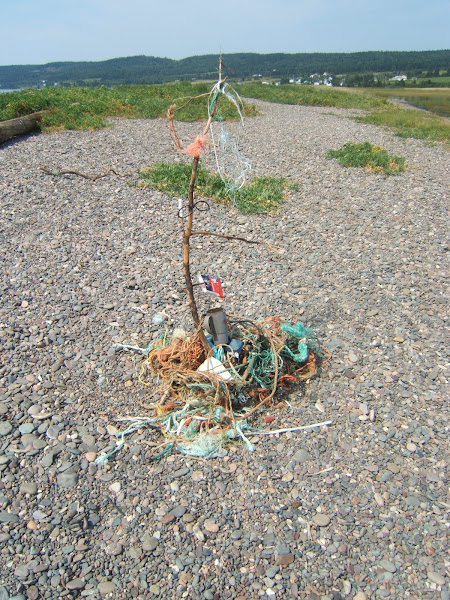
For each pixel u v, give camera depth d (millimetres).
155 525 1476
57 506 1516
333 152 5535
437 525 1499
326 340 2330
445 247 3373
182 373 1835
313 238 3408
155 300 2557
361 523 1502
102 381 2012
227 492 1588
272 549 1419
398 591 1328
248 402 1950
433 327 2482
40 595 1290
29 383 1961
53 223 3314
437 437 1821
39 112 5914
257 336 1955
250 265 2990
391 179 4836
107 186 4004
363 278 2918
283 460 1711
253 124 7176
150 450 1732
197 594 1307
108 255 2980
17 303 2459
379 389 2045
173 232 3320
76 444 1729
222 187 4043
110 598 1294
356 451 1753
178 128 6352
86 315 2410
